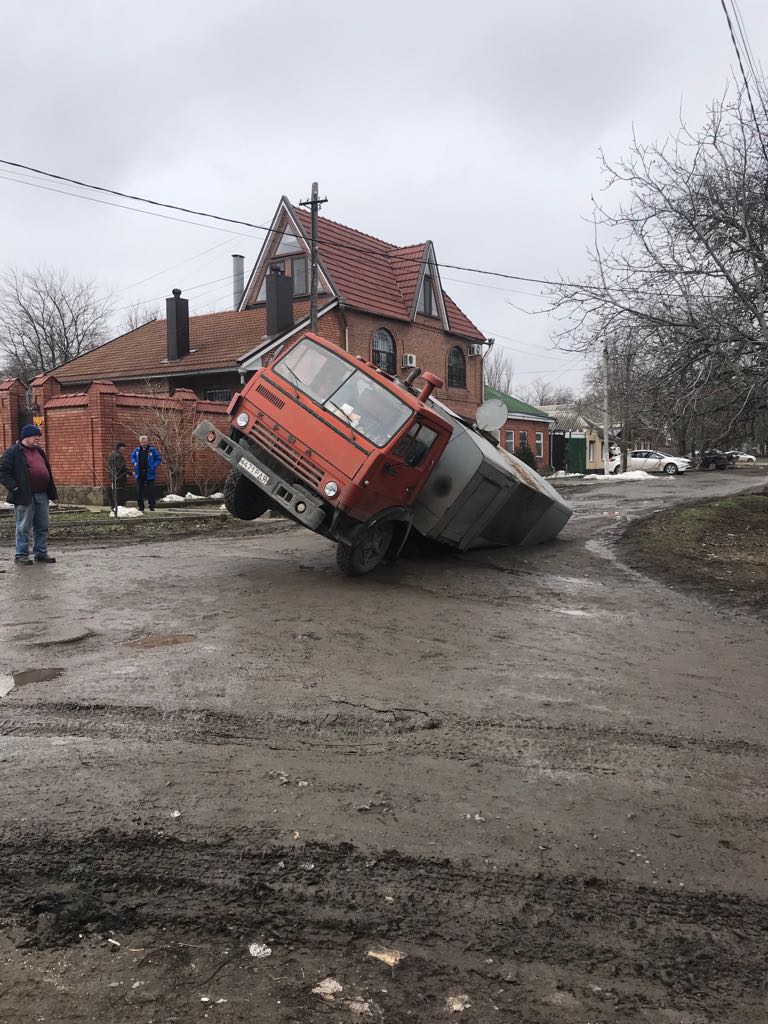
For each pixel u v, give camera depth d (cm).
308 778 423
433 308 3353
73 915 298
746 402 1313
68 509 1861
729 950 295
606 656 706
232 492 1152
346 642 702
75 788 398
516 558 1263
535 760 464
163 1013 250
